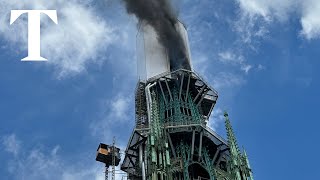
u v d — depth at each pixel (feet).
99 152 261.24
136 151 251.80
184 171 226.38
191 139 244.42
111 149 263.49
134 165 252.01
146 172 224.74
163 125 246.06
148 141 233.55
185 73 281.95
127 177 248.52
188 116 258.78
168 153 224.94
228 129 249.55
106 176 252.42
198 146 243.40
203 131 247.50
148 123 257.75
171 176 215.51
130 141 251.60
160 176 212.64
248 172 228.43
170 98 270.87
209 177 229.66
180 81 278.87
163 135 238.07
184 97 273.75
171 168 225.76
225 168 243.40
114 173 252.21
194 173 233.14
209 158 240.12
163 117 257.96
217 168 236.22
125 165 254.27
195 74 284.41
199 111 273.95
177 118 255.29
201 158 237.25
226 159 244.22
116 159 262.26
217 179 229.25
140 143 246.68
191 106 268.00
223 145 248.52
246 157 235.61
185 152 237.45
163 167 216.95
